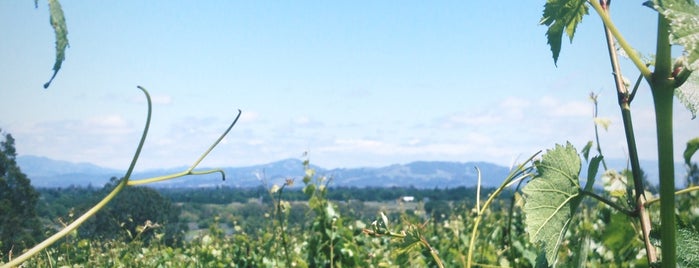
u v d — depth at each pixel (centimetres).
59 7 126
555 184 152
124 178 175
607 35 165
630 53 138
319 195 639
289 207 645
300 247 725
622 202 267
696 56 110
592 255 408
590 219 525
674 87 132
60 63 126
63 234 163
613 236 322
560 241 153
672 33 112
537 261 190
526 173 237
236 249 798
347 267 626
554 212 152
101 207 171
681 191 182
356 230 699
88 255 626
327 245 631
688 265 140
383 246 729
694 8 114
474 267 466
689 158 268
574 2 151
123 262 665
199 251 818
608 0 152
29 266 490
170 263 744
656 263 144
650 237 143
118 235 672
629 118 157
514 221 765
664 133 134
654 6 115
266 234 800
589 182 156
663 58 133
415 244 228
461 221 874
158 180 181
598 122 279
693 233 142
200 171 190
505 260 456
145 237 802
